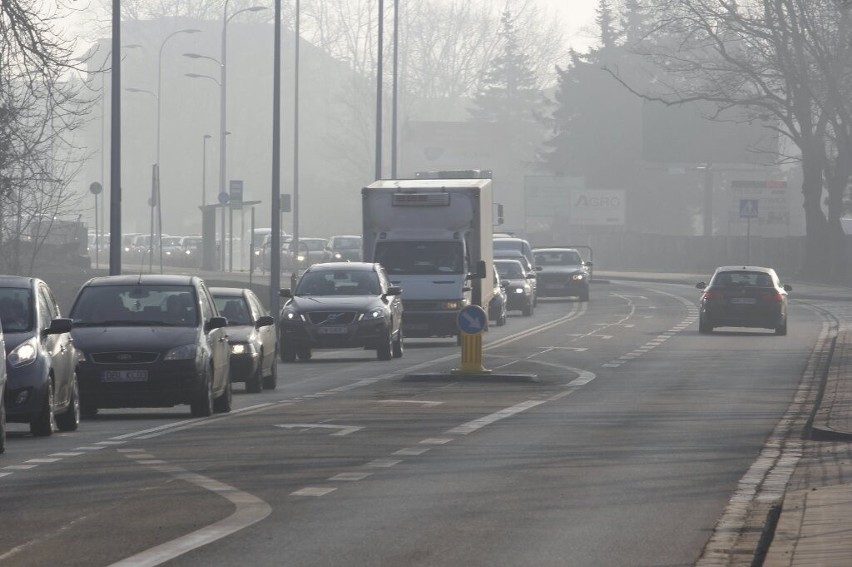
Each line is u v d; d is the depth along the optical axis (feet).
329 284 269.44
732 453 127.95
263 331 204.23
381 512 94.07
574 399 183.21
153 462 119.85
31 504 96.84
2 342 129.90
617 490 104.73
